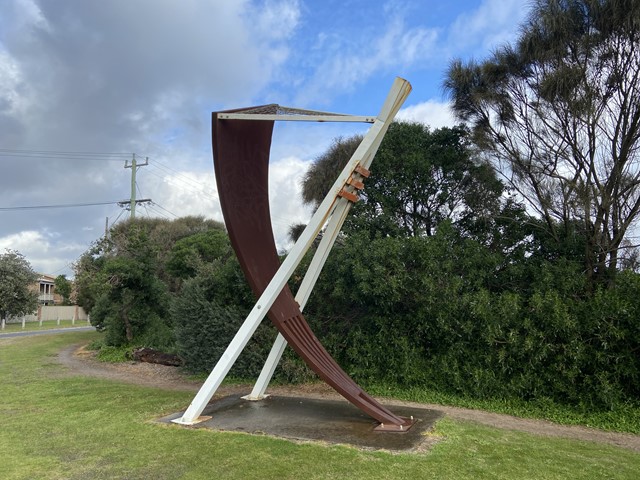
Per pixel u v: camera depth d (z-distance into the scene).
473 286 9.20
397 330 9.25
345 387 6.57
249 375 10.15
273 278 6.62
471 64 10.36
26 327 30.08
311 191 16.03
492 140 10.06
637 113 8.26
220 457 5.02
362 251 9.27
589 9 8.44
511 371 8.26
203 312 10.84
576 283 8.47
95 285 13.89
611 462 5.25
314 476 4.52
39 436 5.86
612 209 8.84
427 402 8.41
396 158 11.68
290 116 6.51
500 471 4.79
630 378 7.56
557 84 8.44
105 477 4.50
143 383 10.04
